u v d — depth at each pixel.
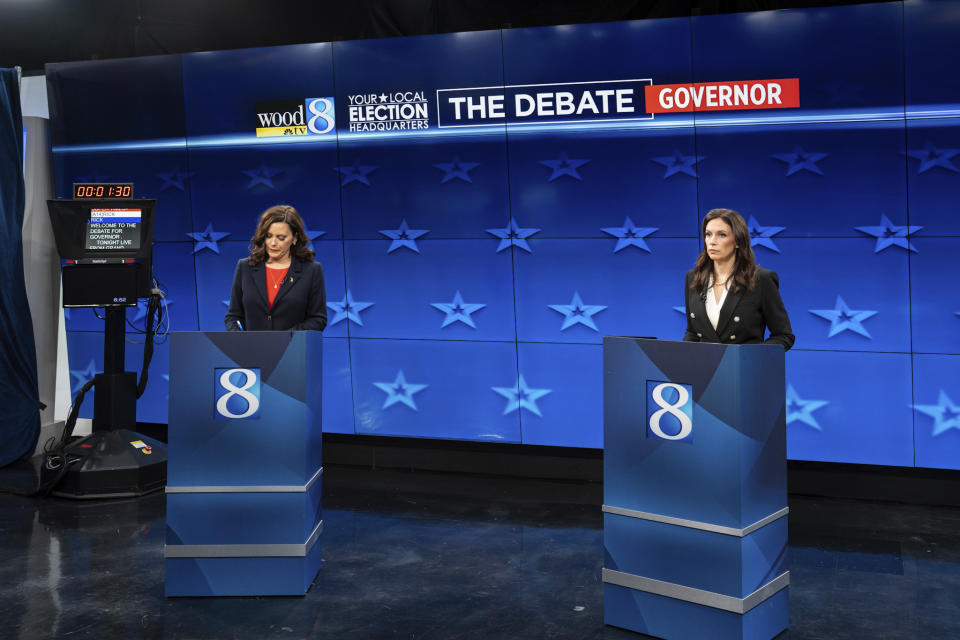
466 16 4.70
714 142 4.15
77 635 2.61
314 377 3.00
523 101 4.38
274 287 3.55
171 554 2.89
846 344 4.06
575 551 3.38
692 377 2.44
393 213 4.62
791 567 3.18
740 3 4.33
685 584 2.49
